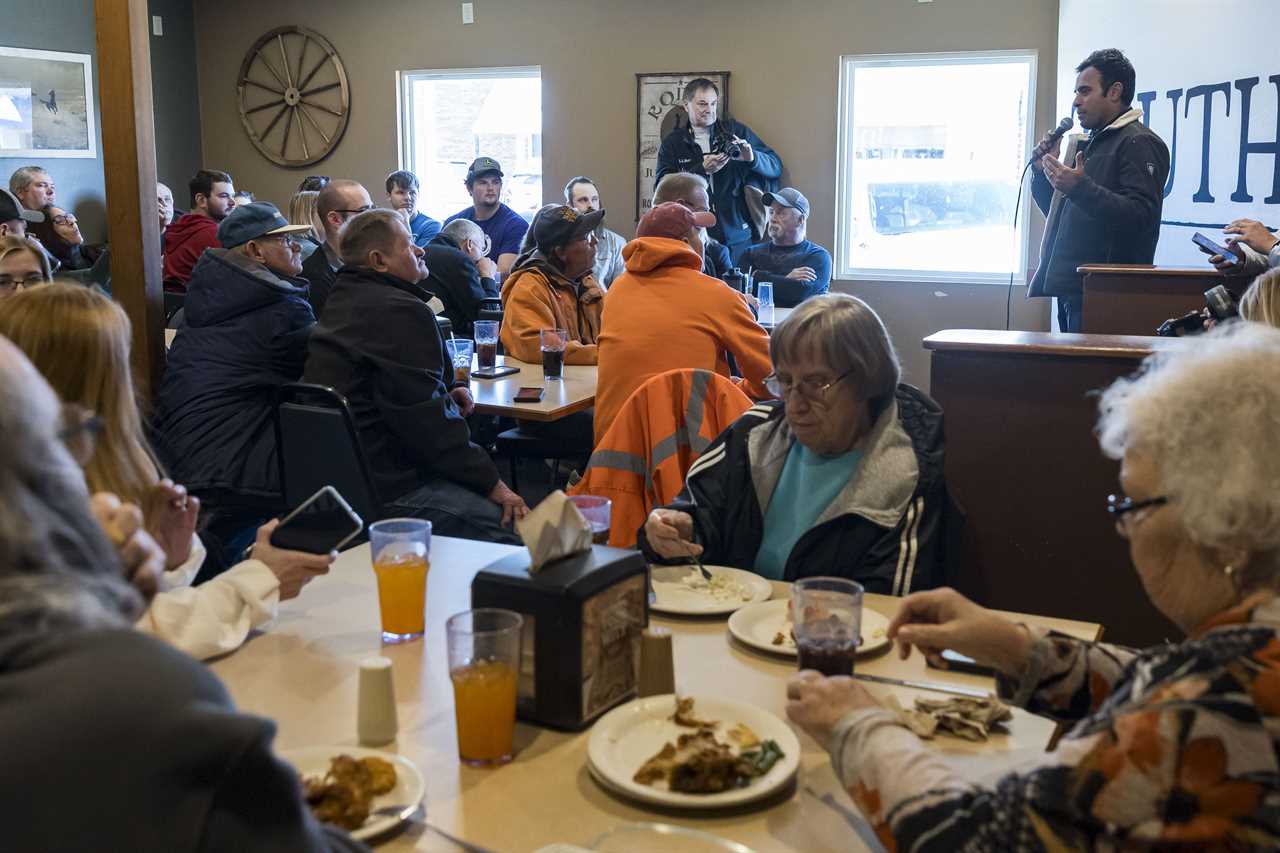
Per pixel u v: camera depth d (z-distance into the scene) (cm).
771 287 529
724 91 725
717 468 205
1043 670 129
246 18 841
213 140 868
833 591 140
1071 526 220
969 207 709
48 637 74
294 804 76
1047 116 679
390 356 306
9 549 72
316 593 179
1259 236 333
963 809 96
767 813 115
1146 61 537
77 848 70
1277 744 85
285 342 327
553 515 135
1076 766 91
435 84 815
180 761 72
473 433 450
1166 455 95
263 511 328
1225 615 94
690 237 348
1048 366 215
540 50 767
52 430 77
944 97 702
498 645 123
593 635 133
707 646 160
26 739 70
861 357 187
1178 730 86
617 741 127
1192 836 85
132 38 295
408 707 138
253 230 336
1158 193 434
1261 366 95
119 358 167
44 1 748
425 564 158
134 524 99
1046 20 668
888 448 192
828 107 711
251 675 147
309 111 836
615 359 322
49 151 760
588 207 630
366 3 808
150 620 148
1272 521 91
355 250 314
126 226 303
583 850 104
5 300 168
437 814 114
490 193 689
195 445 314
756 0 714
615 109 754
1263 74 404
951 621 134
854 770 106
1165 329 288
